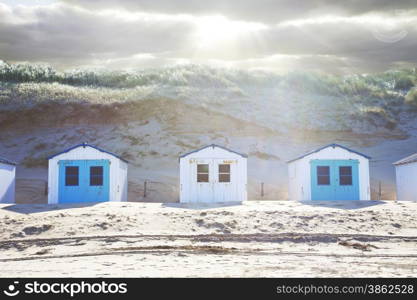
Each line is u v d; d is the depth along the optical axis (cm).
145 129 5156
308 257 1386
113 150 4847
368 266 1246
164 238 1678
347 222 1895
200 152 2655
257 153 4928
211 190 2631
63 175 2572
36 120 5334
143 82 6812
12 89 5984
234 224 1856
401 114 6456
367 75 7950
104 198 2581
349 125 5847
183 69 7075
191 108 5525
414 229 1823
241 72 7169
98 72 7350
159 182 3841
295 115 5909
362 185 2683
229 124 5422
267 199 3519
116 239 1652
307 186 2675
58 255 1421
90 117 5366
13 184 2811
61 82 7019
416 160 2695
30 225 1789
